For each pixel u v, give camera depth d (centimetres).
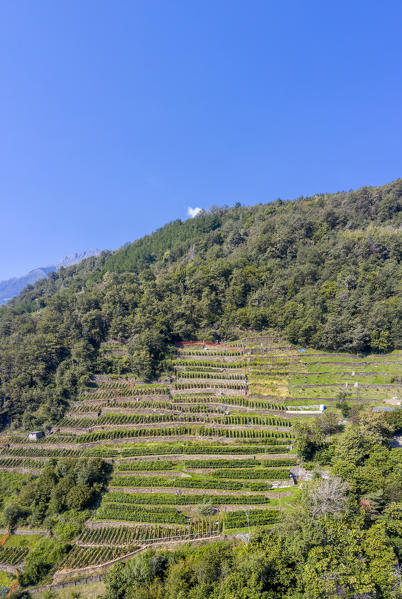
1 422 8138
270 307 10412
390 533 4153
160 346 9400
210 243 15525
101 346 10081
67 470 6231
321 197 17712
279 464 5897
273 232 13475
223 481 5675
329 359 8881
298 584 3600
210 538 4803
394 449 5447
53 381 8781
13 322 10581
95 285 14700
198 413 7550
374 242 11038
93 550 5075
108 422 7500
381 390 7731
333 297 10000
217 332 10475
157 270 14938
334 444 5716
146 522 5266
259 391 8081
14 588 4872
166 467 6156
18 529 5772
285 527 4128
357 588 3297
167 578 4119
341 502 4081
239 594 3494
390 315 8812
